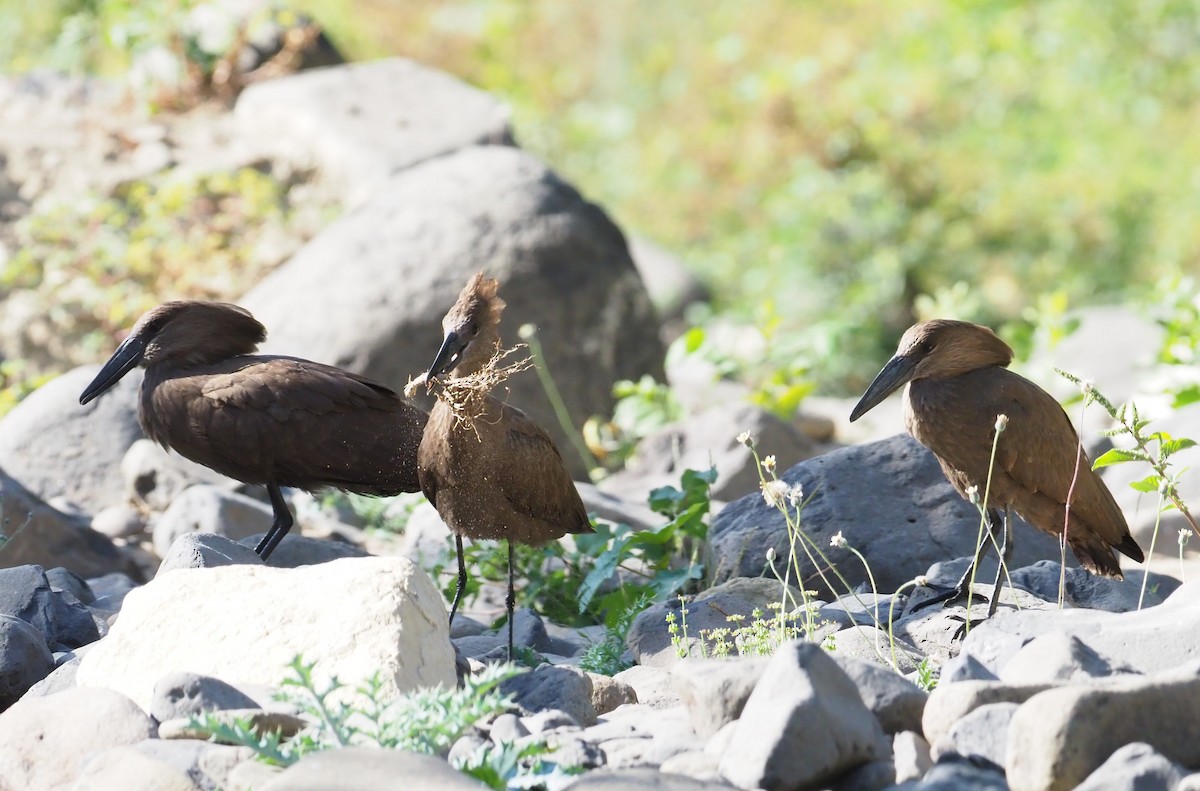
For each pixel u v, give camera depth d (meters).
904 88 32.44
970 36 33.50
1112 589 9.12
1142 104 32.22
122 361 10.32
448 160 16.56
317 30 22.78
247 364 10.26
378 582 6.90
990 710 5.63
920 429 9.02
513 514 8.42
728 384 18.98
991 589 8.91
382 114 19.95
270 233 18.45
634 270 16.34
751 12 37.56
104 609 9.52
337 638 6.69
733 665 6.29
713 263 32.66
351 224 15.78
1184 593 7.36
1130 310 19.91
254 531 11.29
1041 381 18.05
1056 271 30.28
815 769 5.55
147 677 6.88
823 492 9.84
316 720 6.19
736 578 9.30
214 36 21.91
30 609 8.57
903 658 7.65
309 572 7.11
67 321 17.64
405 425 10.17
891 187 31.83
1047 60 33.16
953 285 30.56
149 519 12.27
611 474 14.80
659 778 5.39
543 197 15.89
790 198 32.44
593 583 9.73
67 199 19.22
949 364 8.95
